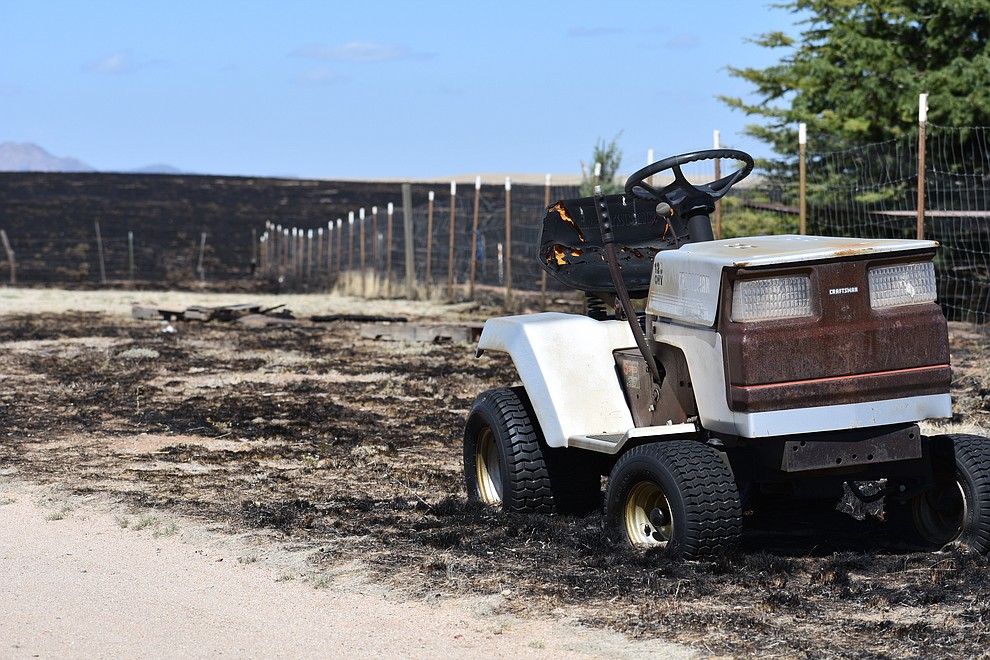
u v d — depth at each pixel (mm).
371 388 15648
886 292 6551
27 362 18359
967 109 22203
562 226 8250
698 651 5426
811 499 8281
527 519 7984
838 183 23562
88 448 11508
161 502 8969
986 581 6391
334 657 5516
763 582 6430
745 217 24281
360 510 8680
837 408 6441
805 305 6430
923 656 5297
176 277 51500
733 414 6453
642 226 8320
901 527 7352
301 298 34438
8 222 73750
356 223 67562
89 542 7859
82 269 52688
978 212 19641
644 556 6836
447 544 7480
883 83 23812
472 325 21516
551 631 5785
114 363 18219
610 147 26922
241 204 87875
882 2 24312
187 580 6902
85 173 113438
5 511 8836
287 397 14898
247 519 8328
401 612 6180
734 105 26469
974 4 22297
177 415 13422
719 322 6477
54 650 5660
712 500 6570
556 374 7668
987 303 20812
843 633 5652
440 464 10742
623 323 7887
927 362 6566
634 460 6898
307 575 6906
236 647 5684
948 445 6926
